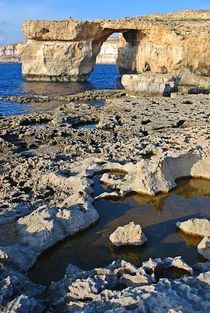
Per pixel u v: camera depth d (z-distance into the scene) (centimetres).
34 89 6906
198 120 3056
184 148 2056
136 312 702
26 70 8744
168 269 972
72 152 2252
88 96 5397
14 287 850
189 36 6881
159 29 7506
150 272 933
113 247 1162
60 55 8381
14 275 910
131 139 2459
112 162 1842
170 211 1409
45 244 1132
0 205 1413
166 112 3425
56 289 877
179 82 6028
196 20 8588
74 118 3394
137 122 3048
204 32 6712
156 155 1886
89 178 1689
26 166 1900
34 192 1561
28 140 2608
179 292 784
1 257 1012
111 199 1505
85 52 8481
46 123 3331
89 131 2767
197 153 1788
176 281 827
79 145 2352
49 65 8481
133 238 1161
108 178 1664
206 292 800
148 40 7938
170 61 7356
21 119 3272
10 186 1659
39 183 1666
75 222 1239
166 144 2202
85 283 841
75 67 8581
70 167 1850
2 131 2775
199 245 1127
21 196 1512
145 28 7850
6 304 775
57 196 1520
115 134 2723
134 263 1081
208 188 1631
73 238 1214
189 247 1166
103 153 2095
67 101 5097
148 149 2078
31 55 8550
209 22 7919
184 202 1491
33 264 1066
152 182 1570
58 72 8562
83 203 1367
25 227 1195
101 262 1088
